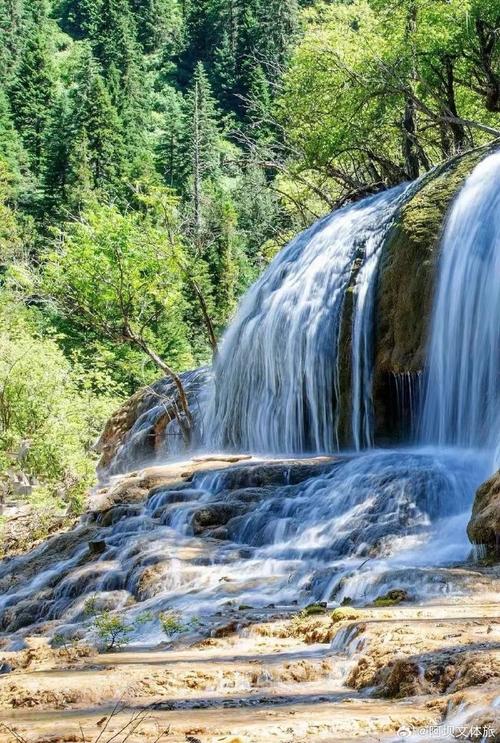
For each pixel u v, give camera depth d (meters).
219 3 138.75
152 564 13.80
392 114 34.53
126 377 45.53
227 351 26.66
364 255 22.00
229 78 115.69
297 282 23.97
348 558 13.12
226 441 26.02
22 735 5.01
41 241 70.75
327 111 33.69
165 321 50.25
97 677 6.54
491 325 17.38
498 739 4.13
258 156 46.47
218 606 11.01
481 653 5.65
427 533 13.37
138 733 4.86
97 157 83.44
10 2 144.25
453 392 18.34
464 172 20.19
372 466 16.17
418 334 19.59
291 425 23.23
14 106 100.56
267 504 15.69
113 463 30.55
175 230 31.30
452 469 15.20
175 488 18.45
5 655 8.74
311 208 44.72
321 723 4.76
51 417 27.98
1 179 80.19
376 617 8.09
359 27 35.62
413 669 5.66
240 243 75.31
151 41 153.62
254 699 5.84
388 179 34.31
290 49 103.12
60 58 147.88
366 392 20.98
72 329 46.88
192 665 6.97
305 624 8.58
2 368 28.17
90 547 15.89
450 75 30.62
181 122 106.88
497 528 11.02
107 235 28.83
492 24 28.77
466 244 18.52
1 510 23.08
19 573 16.47
